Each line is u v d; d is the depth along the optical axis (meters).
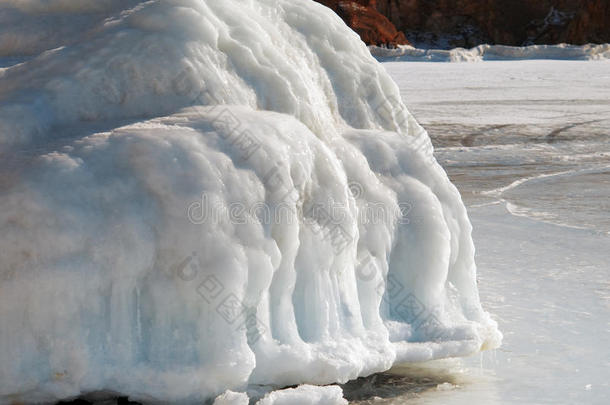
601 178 18.77
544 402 6.00
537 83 55.91
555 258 10.85
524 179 18.73
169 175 5.21
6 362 4.95
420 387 6.24
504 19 136.62
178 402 5.12
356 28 118.75
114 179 5.17
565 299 8.77
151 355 5.13
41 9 7.23
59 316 4.96
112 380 5.08
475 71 72.88
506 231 12.78
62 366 4.99
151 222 5.13
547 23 135.12
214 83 6.12
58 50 6.21
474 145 25.41
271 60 6.54
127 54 6.05
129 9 6.67
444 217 6.77
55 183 5.07
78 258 4.98
